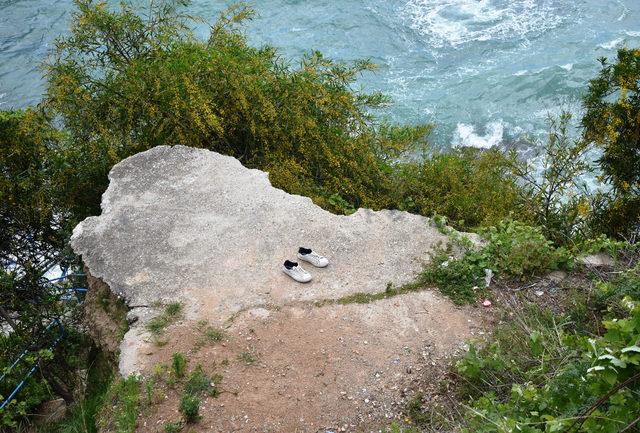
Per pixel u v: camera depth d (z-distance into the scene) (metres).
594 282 6.94
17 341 8.73
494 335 6.51
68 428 6.46
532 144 17.97
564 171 12.01
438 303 6.91
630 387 3.92
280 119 10.59
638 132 10.65
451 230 7.68
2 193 9.79
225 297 7.00
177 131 10.12
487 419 4.64
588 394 4.24
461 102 20.80
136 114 10.54
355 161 10.52
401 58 22.73
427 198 10.48
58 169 10.09
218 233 7.77
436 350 6.43
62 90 10.17
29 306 9.13
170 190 8.43
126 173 8.70
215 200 8.25
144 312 6.88
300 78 10.87
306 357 6.38
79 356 8.70
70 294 9.10
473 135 19.73
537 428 4.49
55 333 8.81
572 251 7.62
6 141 10.00
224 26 12.59
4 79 22.09
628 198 10.70
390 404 6.00
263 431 5.76
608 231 10.78
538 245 7.29
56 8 25.58
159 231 7.81
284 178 9.87
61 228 10.41
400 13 24.62
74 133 10.45
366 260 7.43
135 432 5.74
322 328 6.66
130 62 10.97
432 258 7.38
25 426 7.65
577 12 23.89
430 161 11.51
